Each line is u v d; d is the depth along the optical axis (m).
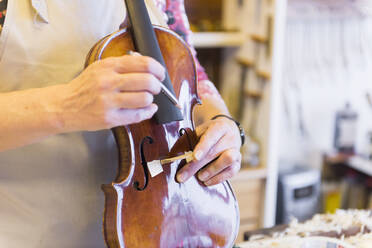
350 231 0.98
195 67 0.80
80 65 0.78
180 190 0.73
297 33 2.36
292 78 2.43
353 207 2.56
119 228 0.65
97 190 0.81
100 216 0.82
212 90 0.97
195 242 0.73
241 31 1.96
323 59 2.45
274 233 0.98
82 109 0.60
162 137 0.72
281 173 2.21
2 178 0.76
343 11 2.38
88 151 0.79
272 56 1.81
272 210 2.00
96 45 0.69
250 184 1.95
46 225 0.79
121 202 0.66
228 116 0.88
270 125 1.89
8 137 0.65
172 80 0.75
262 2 1.83
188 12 2.03
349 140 2.58
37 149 0.76
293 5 2.29
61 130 0.63
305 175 2.20
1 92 0.73
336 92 2.54
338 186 2.65
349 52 2.49
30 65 0.74
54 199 0.79
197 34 1.85
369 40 2.50
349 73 2.53
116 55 0.68
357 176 2.54
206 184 0.77
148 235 0.68
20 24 0.71
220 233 0.77
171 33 0.77
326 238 0.86
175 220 0.71
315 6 2.32
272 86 1.85
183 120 0.77
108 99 0.58
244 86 2.02
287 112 2.49
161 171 0.71
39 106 0.62
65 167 0.78
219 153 0.77
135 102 0.58
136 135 0.69
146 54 0.69
